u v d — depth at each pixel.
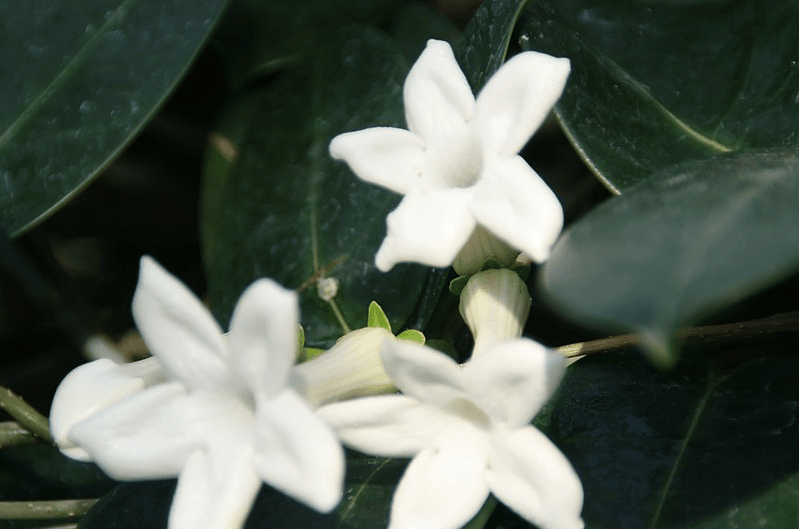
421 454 0.37
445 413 0.37
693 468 0.39
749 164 0.37
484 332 0.39
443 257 0.38
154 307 0.36
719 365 0.41
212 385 0.37
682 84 0.43
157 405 0.37
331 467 0.35
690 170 0.36
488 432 0.37
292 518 0.40
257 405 0.36
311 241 0.45
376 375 0.38
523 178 0.38
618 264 0.33
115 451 0.36
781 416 0.39
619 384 0.40
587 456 0.39
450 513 0.36
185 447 0.36
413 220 0.38
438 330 0.44
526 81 0.38
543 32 0.43
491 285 0.39
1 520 0.44
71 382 0.39
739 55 0.42
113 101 0.45
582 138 0.42
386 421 0.36
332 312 0.44
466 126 0.40
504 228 0.37
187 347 0.37
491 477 0.36
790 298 0.43
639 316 0.33
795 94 0.42
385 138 0.40
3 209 0.45
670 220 0.34
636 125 0.43
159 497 0.41
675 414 0.40
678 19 0.43
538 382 0.35
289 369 0.35
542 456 0.36
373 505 0.40
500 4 0.43
